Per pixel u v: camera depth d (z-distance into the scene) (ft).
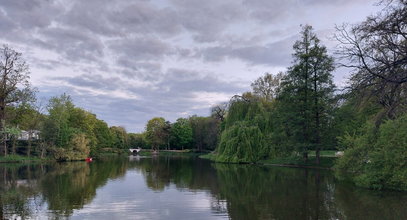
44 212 52.34
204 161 194.08
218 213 51.83
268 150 152.56
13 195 67.77
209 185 82.74
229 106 172.65
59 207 56.13
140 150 403.95
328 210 51.70
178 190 75.00
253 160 153.69
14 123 189.06
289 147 138.72
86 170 129.49
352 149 75.66
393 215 47.88
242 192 70.95
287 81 140.67
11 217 48.93
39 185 82.89
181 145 374.02
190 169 131.13
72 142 203.62
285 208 54.03
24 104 179.42
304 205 55.88
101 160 215.10
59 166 151.74
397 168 63.87
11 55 168.25
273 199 61.93
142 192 72.33
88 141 217.56
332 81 130.82
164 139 381.19
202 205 57.77
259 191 71.56
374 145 69.87
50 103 205.16
